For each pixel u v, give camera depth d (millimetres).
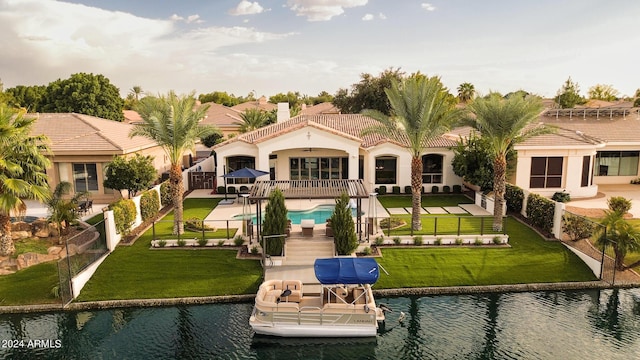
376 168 36188
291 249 23000
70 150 31375
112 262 21828
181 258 22266
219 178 37031
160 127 23812
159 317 18297
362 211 30375
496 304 19047
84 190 32906
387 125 25766
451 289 20094
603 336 16438
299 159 36656
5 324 17812
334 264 17812
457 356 15398
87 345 16312
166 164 46031
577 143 32688
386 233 24688
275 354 15906
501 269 21406
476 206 31438
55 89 64938
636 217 27578
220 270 21344
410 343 16297
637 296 19531
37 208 30922
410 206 31609
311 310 16859
